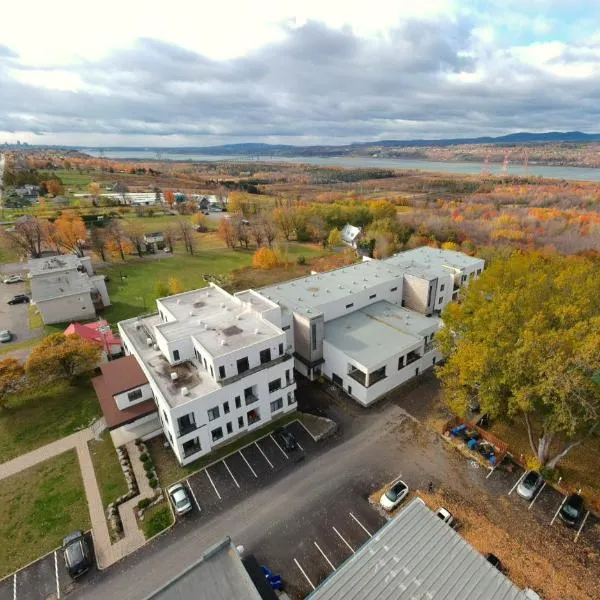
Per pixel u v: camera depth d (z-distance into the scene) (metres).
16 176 184.00
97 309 75.44
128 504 34.38
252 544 31.12
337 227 134.50
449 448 39.84
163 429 41.84
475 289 46.94
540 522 32.34
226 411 39.72
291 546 30.92
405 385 49.88
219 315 48.66
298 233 131.25
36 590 28.30
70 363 48.31
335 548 30.75
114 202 162.38
